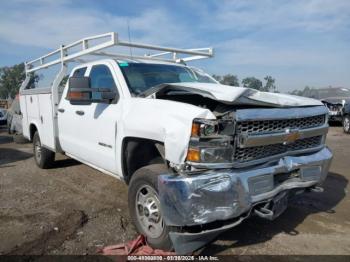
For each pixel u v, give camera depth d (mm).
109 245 3461
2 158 8195
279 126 3266
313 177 3650
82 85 4035
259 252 3342
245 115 2918
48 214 4309
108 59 4582
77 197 4984
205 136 2814
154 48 4895
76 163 7199
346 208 4578
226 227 2932
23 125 7457
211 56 5879
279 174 3383
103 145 4223
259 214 3074
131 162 3791
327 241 3602
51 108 5715
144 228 3443
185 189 2744
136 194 3480
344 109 13062
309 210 4492
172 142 2926
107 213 4340
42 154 6562
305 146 3686
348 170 6781
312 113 3539
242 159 3006
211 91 3047
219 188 2807
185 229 2928
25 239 3598
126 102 3846
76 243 3510
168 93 3541
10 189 5430
